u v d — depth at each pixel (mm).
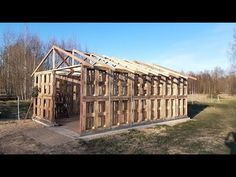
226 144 7938
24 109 16969
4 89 27188
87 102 8836
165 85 12430
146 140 8469
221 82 37906
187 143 8062
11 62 27844
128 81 10391
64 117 12938
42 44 30734
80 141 8133
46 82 11484
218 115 16125
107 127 9406
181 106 13578
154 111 11703
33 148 7266
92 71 9086
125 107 10266
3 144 7691
